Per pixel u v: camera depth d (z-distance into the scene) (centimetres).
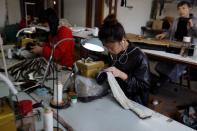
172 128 110
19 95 135
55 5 487
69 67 190
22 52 217
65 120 111
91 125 108
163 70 310
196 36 322
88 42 132
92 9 455
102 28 139
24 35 262
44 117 93
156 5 566
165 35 366
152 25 552
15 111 94
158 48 268
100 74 137
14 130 83
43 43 238
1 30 427
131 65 158
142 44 272
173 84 337
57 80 138
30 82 153
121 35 138
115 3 457
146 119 117
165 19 541
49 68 167
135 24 538
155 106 243
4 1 451
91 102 133
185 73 340
